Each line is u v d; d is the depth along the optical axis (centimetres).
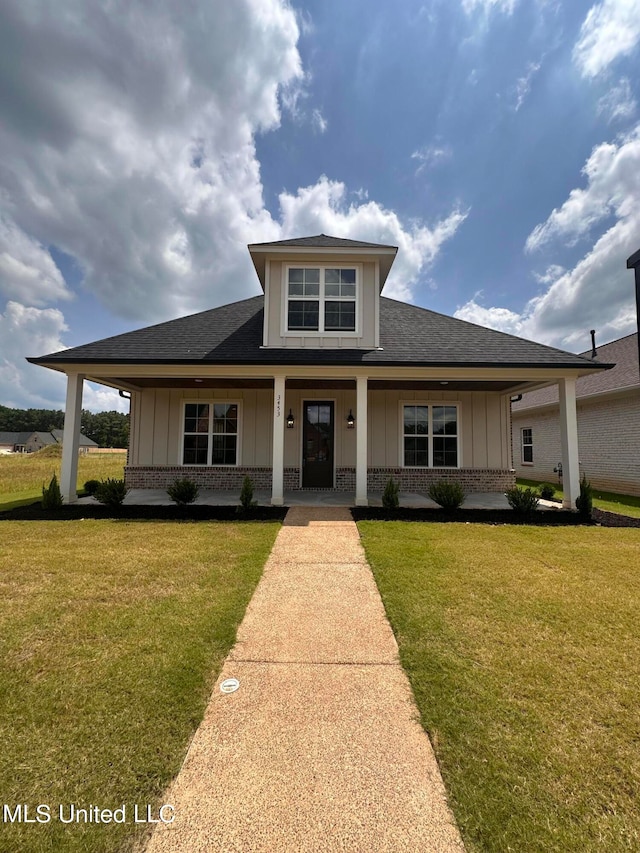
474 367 862
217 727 229
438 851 162
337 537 646
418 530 693
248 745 216
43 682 264
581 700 253
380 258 998
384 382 1112
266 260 996
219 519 774
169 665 286
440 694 259
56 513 826
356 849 162
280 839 167
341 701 254
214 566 496
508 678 276
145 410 1203
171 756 208
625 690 262
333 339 977
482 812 178
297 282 999
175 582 443
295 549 580
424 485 1191
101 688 260
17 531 670
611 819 175
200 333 1027
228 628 342
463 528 715
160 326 1061
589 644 320
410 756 210
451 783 193
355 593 425
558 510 869
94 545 585
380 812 179
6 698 248
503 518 809
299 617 369
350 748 215
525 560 529
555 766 202
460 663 294
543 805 181
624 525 764
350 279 1001
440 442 1209
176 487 884
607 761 206
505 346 961
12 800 181
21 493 1230
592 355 1708
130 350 913
